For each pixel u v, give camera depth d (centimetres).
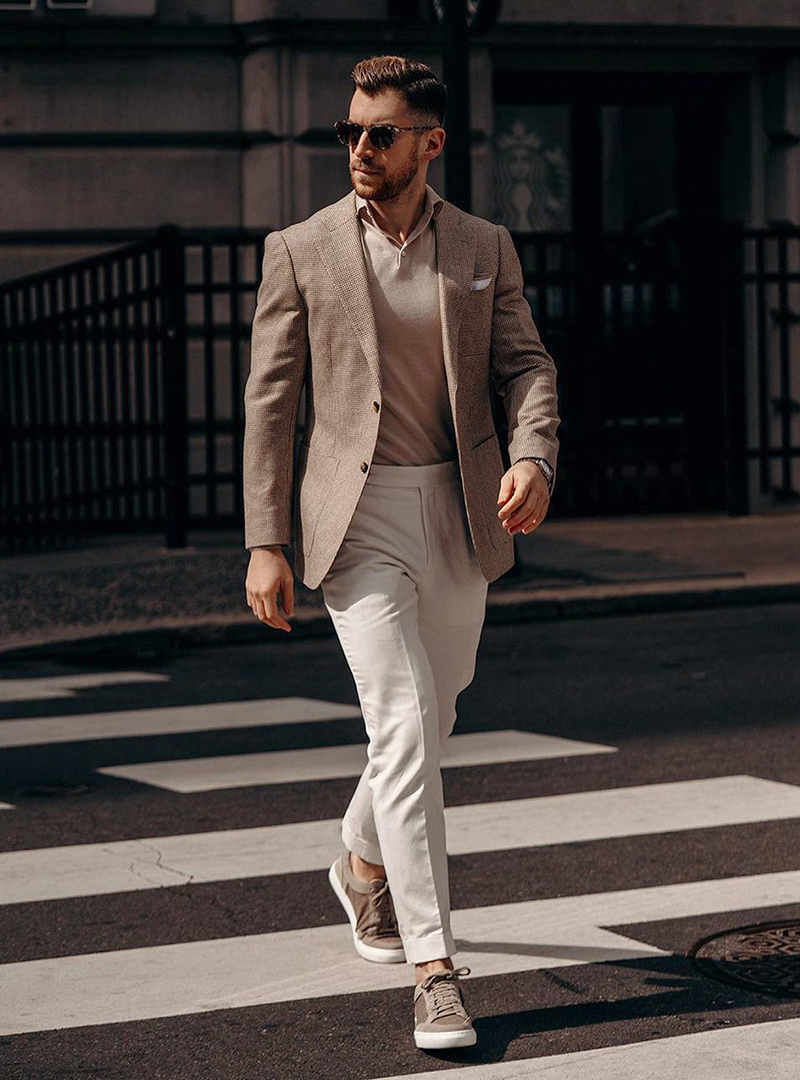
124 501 1558
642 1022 434
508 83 1605
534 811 645
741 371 1535
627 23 1556
